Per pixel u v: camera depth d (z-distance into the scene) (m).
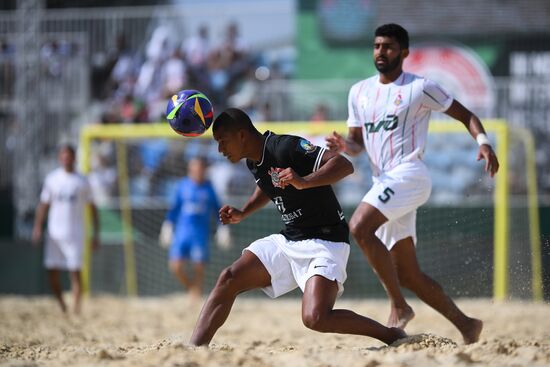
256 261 19.77
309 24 63.25
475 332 23.23
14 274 54.00
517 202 51.69
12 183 56.94
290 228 19.81
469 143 52.25
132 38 59.12
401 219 23.09
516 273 29.77
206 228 47.06
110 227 55.25
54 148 57.03
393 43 22.81
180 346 19.12
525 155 52.44
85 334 30.11
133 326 34.94
